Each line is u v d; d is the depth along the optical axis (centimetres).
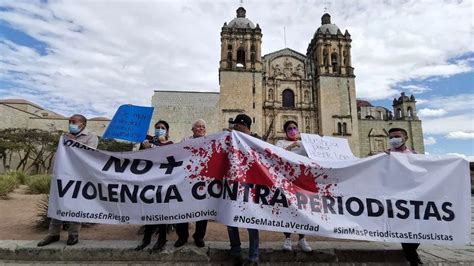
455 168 551
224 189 509
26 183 1908
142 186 524
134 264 508
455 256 572
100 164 535
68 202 516
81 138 573
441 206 532
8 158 4622
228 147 535
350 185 530
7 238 661
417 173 545
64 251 514
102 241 565
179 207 514
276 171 517
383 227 514
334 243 613
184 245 555
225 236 709
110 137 645
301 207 500
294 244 611
